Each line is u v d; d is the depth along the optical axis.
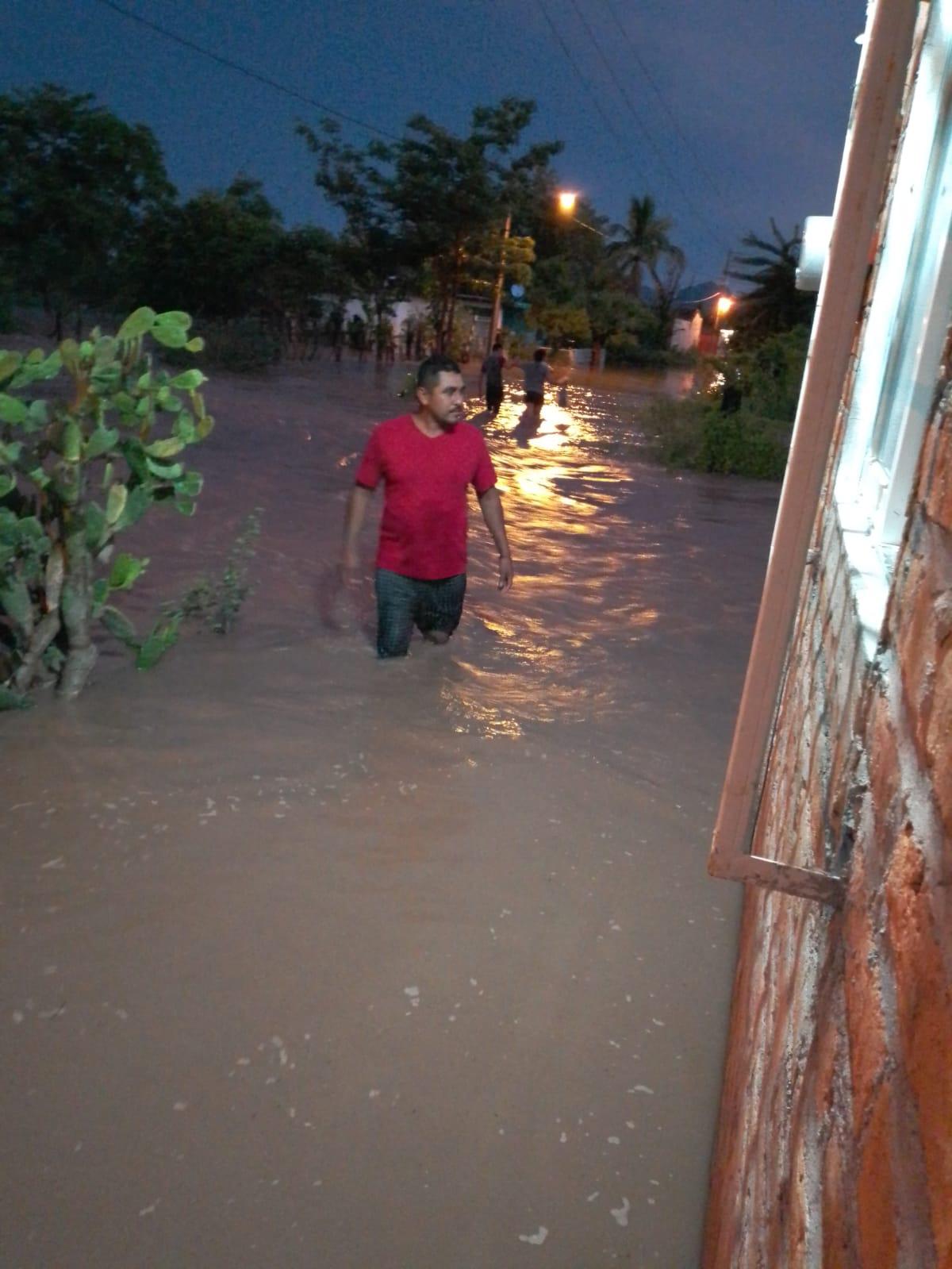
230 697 4.86
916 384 1.95
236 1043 2.75
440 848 3.76
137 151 25.88
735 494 13.16
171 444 4.53
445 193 28.95
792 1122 1.30
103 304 26.67
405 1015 2.91
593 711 5.12
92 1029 2.76
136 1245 2.20
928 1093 0.76
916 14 1.20
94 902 3.27
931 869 0.87
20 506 4.55
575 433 18.45
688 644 6.32
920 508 1.21
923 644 1.05
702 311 66.19
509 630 6.26
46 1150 2.40
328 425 14.87
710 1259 1.99
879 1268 0.79
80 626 4.57
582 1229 2.31
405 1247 2.23
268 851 3.63
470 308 40.25
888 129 1.23
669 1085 2.74
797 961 1.55
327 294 29.48
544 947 3.26
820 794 1.59
